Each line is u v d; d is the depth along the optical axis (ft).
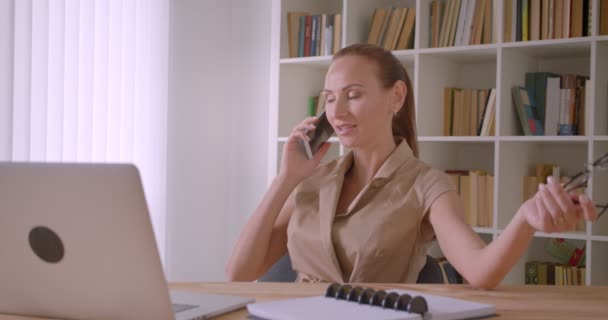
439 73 12.85
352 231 6.93
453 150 13.38
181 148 15.51
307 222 7.23
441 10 12.55
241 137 16.12
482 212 12.16
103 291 4.10
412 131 7.58
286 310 4.31
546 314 4.58
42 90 12.50
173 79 15.30
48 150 12.67
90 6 13.12
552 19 11.48
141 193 3.81
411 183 6.98
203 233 15.99
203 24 15.74
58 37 12.69
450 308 4.42
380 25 13.03
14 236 4.25
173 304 4.60
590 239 11.00
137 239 3.88
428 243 7.05
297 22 13.71
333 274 6.93
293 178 7.27
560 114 11.69
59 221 4.05
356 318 4.06
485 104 12.30
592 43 11.02
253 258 7.27
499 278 5.42
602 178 11.29
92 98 13.16
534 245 12.57
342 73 7.02
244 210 16.15
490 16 12.00
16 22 12.18
